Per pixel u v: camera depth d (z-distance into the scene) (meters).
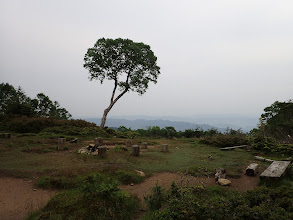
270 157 10.72
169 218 3.67
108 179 6.55
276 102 16.34
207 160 10.14
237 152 12.39
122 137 19.94
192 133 23.50
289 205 3.81
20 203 5.15
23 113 23.31
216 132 22.38
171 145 15.88
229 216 3.65
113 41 22.39
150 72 24.48
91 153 10.82
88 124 22.19
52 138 15.45
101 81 24.52
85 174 6.93
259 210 3.59
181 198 4.31
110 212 4.20
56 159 9.45
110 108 24.50
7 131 18.27
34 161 8.95
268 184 6.27
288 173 7.16
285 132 15.04
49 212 4.07
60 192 5.39
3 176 7.11
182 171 8.20
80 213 4.03
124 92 24.36
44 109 31.08
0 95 27.64
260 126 16.80
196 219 3.66
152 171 8.23
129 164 8.88
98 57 22.17
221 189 5.89
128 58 23.23
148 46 23.80
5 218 4.39
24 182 6.65
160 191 5.03
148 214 4.29
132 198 5.08
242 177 7.43
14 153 10.41
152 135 24.19
